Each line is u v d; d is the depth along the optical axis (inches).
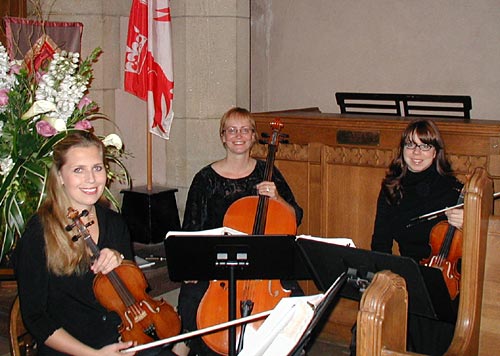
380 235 120.3
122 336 96.1
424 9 246.2
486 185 94.6
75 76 112.0
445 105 246.2
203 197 131.7
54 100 109.1
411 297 94.9
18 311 96.1
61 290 92.0
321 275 102.0
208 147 171.9
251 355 68.7
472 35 239.8
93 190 92.9
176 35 170.7
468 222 91.4
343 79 263.4
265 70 272.5
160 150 182.1
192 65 169.3
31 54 131.9
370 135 144.4
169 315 101.5
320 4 263.1
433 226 113.0
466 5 239.5
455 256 107.6
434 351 109.8
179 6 169.0
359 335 64.7
